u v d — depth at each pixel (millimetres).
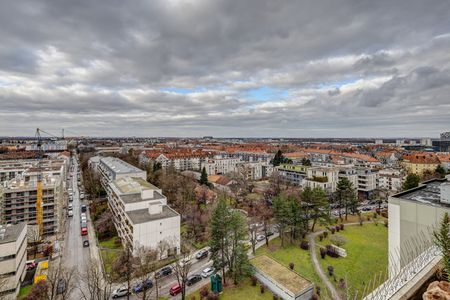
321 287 40344
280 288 38094
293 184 107938
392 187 106875
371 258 49531
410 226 26812
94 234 65625
